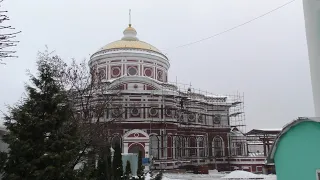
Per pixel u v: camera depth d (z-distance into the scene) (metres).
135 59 55.00
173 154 51.75
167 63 59.94
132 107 48.91
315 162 9.38
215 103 63.94
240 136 65.25
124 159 34.72
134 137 47.09
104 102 33.97
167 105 52.59
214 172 54.53
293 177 9.90
